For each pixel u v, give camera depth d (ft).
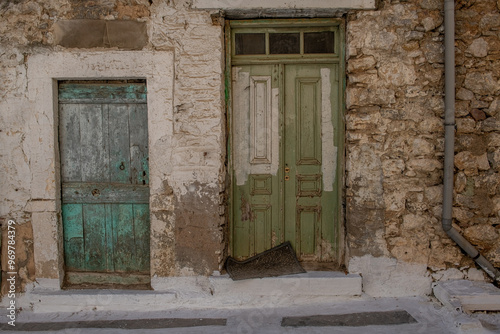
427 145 11.53
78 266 12.55
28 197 11.93
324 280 11.66
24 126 11.79
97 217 12.44
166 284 11.96
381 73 11.43
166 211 11.80
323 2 11.25
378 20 11.36
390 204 11.66
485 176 11.54
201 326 10.64
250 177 12.65
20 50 11.60
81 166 12.30
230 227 12.57
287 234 12.73
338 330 10.23
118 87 12.06
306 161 12.60
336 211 12.63
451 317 10.45
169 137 11.64
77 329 10.60
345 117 12.03
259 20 12.02
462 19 11.34
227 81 12.09
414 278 11.81
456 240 11.45
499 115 11.41
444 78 11.37
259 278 11.71
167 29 11.48
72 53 11.58
